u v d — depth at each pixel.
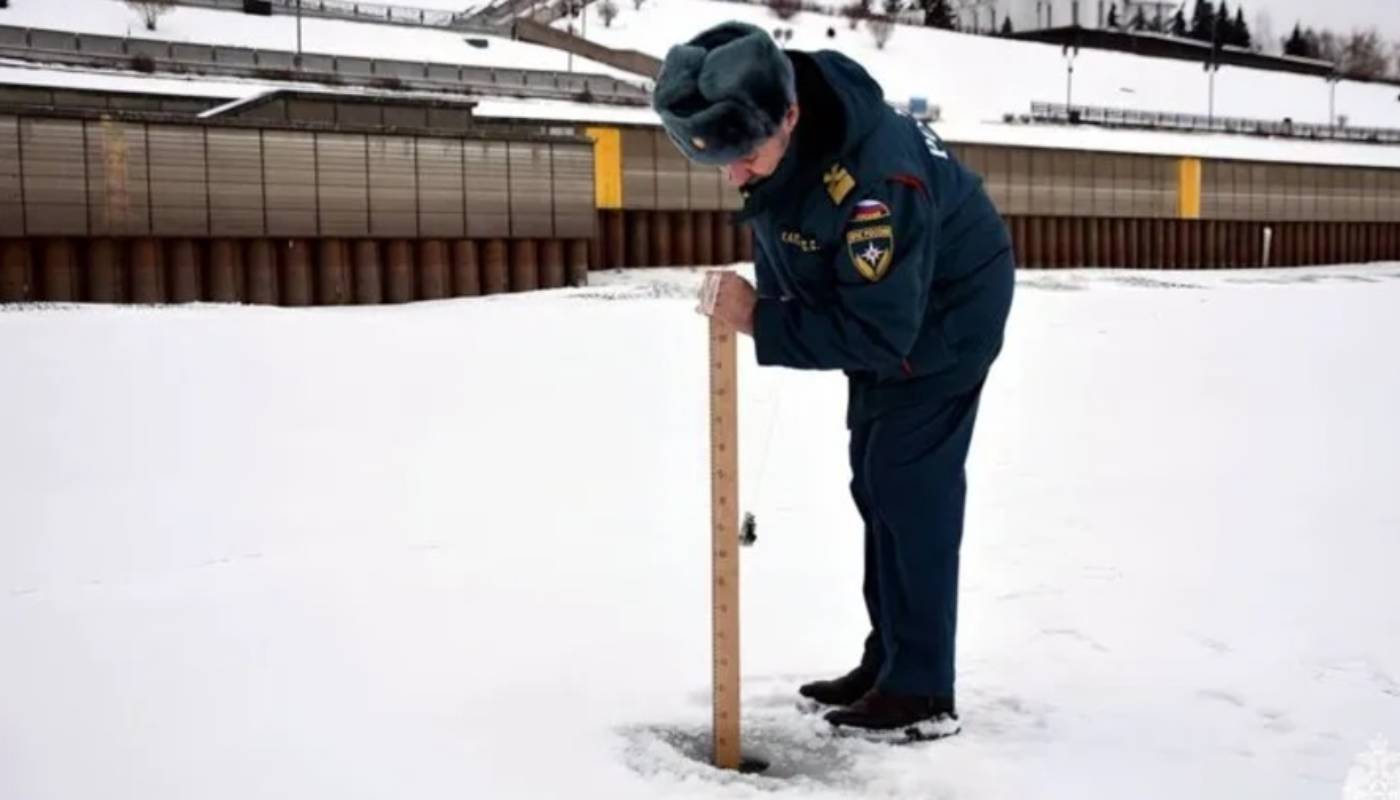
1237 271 40.12
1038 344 14.62
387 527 5.54
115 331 12.88
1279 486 6.45
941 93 67.50
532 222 25.80
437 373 10.88
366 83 38.31
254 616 4.06
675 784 2.77
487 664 3.58
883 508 3.12
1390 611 4.11
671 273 29.25
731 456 2.90
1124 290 27.27
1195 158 40.38
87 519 5.67
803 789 2.75
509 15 64.12
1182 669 3.56
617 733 3.08
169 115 21.67
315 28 48.16
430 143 24.41
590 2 71.94
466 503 6.09
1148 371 11.97
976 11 110.81
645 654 3.69
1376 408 9.55
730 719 2.90
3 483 6.46
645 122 30.47
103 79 32.38
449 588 4.43
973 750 2.98
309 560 4.89
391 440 7.90
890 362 2.88
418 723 3.11
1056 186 37.22
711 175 30.92
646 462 7.28
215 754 2.91
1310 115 79.19
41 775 2.79
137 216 21.45
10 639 3.80
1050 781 2.79
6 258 20.44
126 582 4.54
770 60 2.62
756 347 2.90
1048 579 4.54
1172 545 5.08
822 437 8.23
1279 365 12.41
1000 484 6.54
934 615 3.10
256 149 22.53
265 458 7.24
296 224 23.03
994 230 3.06
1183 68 84.88
